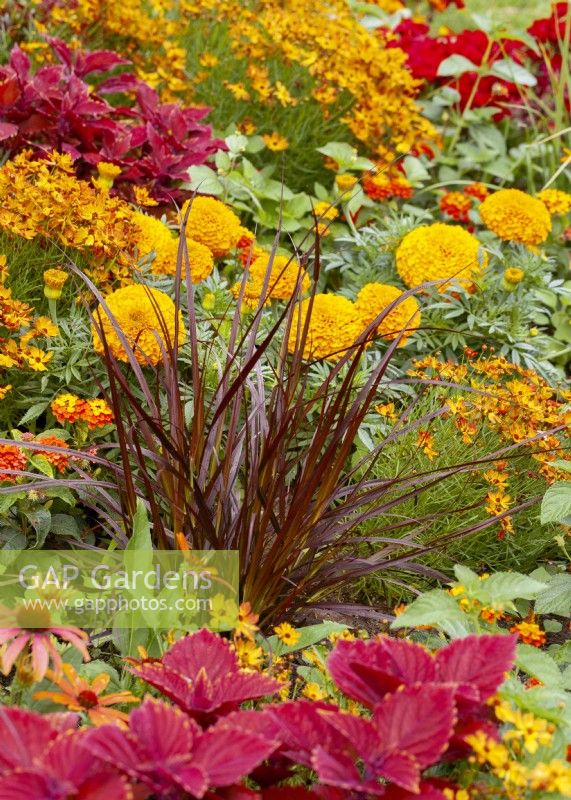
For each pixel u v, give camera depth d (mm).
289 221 4461
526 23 8102
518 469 3283
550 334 4602
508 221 4168
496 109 5574
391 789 1909
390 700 1918
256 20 5145
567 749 2021
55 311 3199
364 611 2758
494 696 2090
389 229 4258
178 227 3807
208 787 1870
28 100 4105
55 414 2875
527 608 3109
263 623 2711
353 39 5262
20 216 3260
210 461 2816
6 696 2486
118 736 1814
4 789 1708
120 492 2811
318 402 3305
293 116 4992
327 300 3402
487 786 2033
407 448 3281
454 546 3143
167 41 5219
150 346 3082
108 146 4160
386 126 5047
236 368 3033
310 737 1974
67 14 4961
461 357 3951
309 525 2680
